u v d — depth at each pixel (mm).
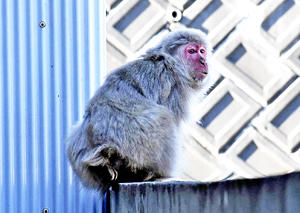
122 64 11188
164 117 9859
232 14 11555
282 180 6855
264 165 11219
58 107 10672
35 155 10508
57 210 10445
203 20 11539
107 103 9828
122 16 11336
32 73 10648
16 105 10547
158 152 9766
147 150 9680
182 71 10375
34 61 10680
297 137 11273
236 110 11344
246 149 11258
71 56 10820
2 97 10531
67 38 10828
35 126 10555
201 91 10734
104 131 9672
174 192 8055
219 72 11438
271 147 11258
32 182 10453
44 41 10742
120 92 9914
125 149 9602
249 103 11375
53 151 10555
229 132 11273
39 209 10430
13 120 10516
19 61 10625
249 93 11375
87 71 10836
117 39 11258
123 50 11234
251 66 11484
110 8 11336
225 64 11453
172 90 10273
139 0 11445
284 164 11219
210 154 11188
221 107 11336
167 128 9867
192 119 10570
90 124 9766
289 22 11594
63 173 10516
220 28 11531
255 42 11539
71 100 10727
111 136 9633
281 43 11531
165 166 9883
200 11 11539
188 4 11531
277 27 11594
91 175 9836
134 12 11406
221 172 11164
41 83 10656
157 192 8320
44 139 10555
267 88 11422
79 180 10078
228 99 11383
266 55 11484
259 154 11258
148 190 8477
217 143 11219
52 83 10703
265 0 11594
